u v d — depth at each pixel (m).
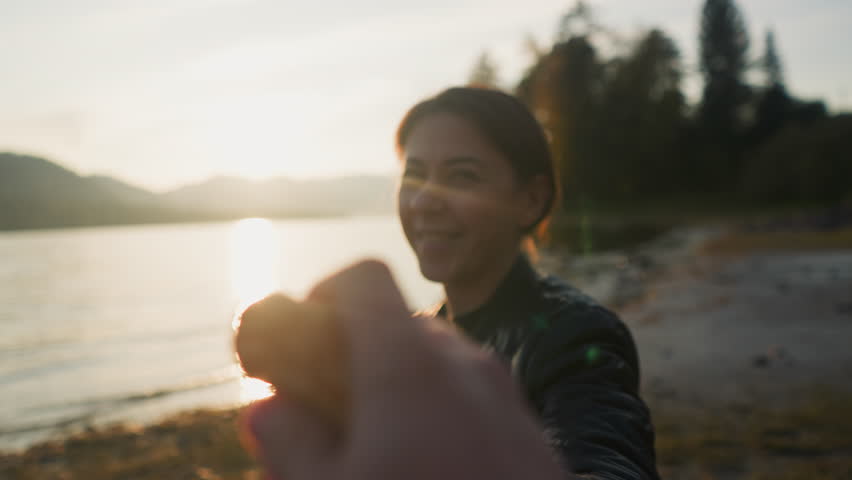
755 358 8.74
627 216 60.84
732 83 66.88
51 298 44.09
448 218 1.20
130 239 170.00
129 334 26.20
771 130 67.38
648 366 8.91
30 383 17.03
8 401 14.49
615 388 0.81
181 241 149.00
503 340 1.09
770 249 26.61
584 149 61.38
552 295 1.09
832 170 52.72
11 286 54.16
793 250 25.38
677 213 59.03
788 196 55.69
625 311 15.02
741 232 38.59
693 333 11.20
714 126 67.31
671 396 7.21
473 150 1.22
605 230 53.19
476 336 1.20
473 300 1.23
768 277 18.00
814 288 14.98
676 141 65.81
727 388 7.38
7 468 7.42
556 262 33.03
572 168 61.50
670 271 23.19
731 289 16.34
